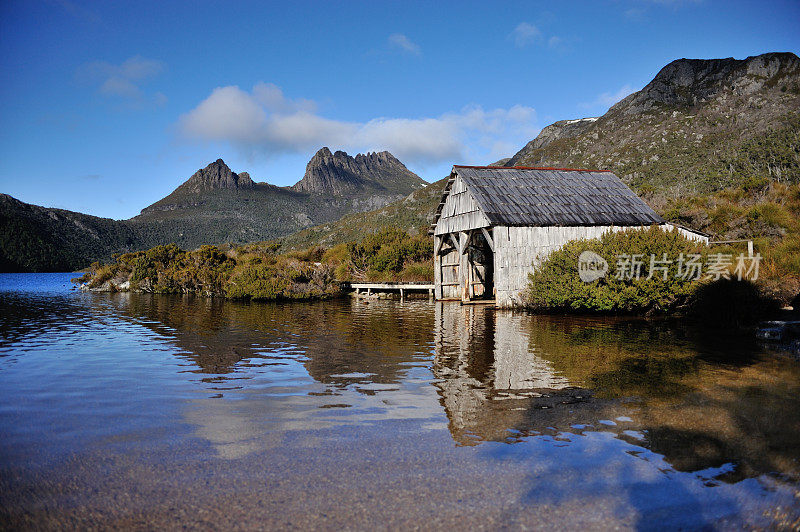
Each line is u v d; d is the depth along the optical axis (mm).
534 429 5641
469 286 25641
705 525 3547
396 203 182625
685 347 10797
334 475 4449
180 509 3828
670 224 22625
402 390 7551
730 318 14008
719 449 4945
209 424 5992
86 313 22328
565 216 21969
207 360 10289
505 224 20578
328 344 12289
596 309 17797
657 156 138000
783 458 4703
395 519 3643
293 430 5727
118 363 10031
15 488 4219
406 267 36688
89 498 4027
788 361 9172
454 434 5516
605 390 7289
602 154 165250
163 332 15102
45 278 100938
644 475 4367
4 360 10453
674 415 6047
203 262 39656
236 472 4531
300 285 29656
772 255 16438
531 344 11695
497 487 4172
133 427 5891
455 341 12422
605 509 3779
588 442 5188
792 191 28781
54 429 5824
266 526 3553
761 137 115875
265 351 11344
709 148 128625
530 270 21109
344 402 6922
